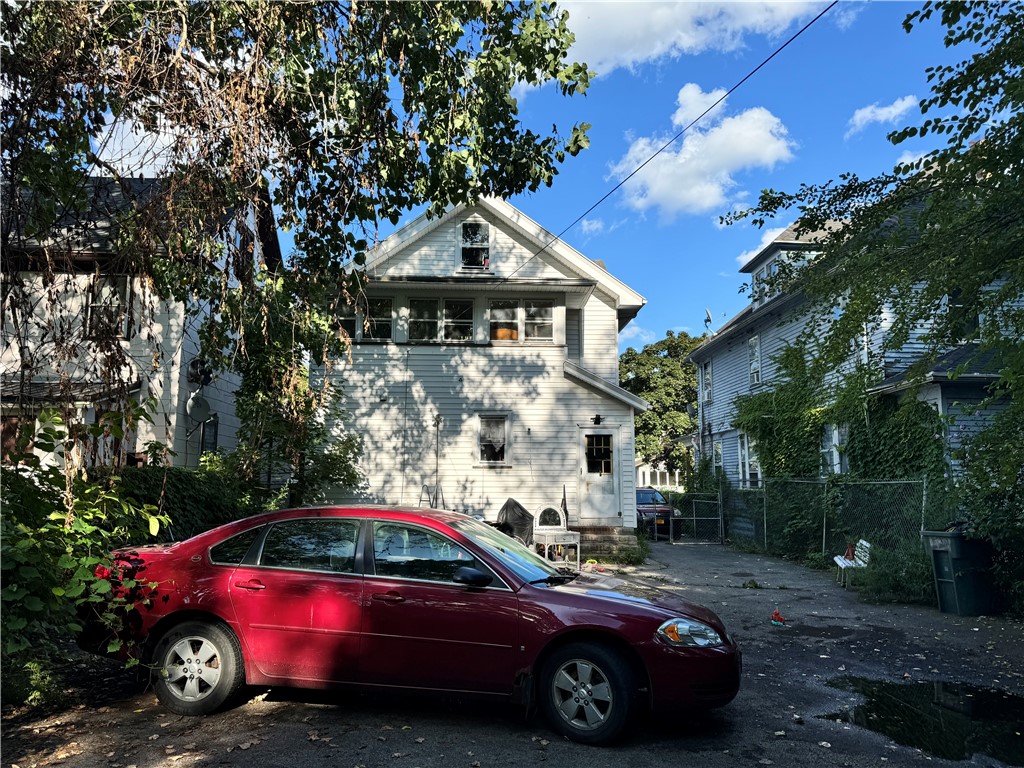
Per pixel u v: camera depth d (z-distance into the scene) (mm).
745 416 19812
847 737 4617
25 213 5152
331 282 6492
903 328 8547
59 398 4926
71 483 4336
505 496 15898
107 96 5070
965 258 7391
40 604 3910
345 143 5684
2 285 4938
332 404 13852
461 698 4551
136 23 5043
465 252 17141
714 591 10727
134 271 5434
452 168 5641
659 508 20875
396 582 4727
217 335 6391
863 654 6934
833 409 9328
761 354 22156
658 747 4352
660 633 4426
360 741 4312
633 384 40844
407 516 5004
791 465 17391
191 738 4324
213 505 11156
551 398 16250
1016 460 7430
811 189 8258
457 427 16094
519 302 16672
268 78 5012
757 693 5586
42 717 4695
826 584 11508
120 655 4801
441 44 5270
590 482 15977
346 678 4652
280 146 5613
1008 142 6883
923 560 9828
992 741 4570
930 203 7668
